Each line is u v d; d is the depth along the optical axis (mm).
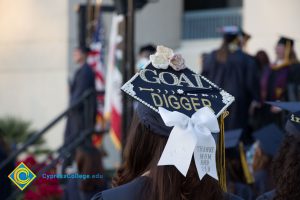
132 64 20438
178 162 6543
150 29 39406
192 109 7043
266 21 32031
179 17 39969
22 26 40969
